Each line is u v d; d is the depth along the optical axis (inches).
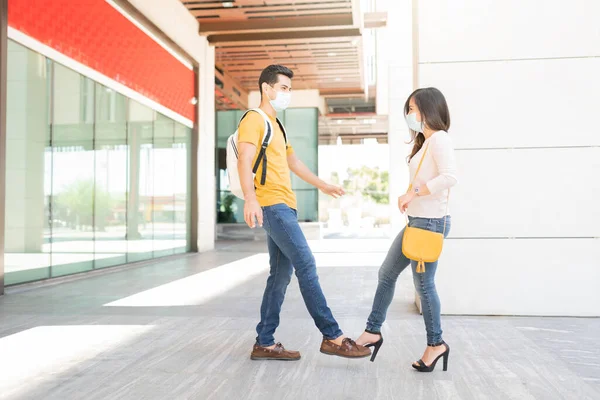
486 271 188.7
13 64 263.4
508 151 188.7
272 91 126.4
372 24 616.1
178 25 493.4
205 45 569.6
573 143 186.7
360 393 106.6
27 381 115.2
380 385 111.7
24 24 270.1
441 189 115.3
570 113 187.3
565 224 186.7
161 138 454.3
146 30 419.5
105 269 351.9
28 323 177.9
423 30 192.9
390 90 660.1
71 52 313.6
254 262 407.8
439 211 118.3
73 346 146.1
